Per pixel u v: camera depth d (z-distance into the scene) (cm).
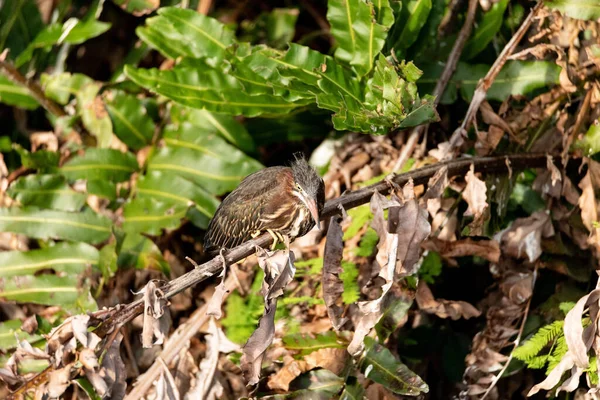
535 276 1023
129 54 1284
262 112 1110
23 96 1226
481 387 990
